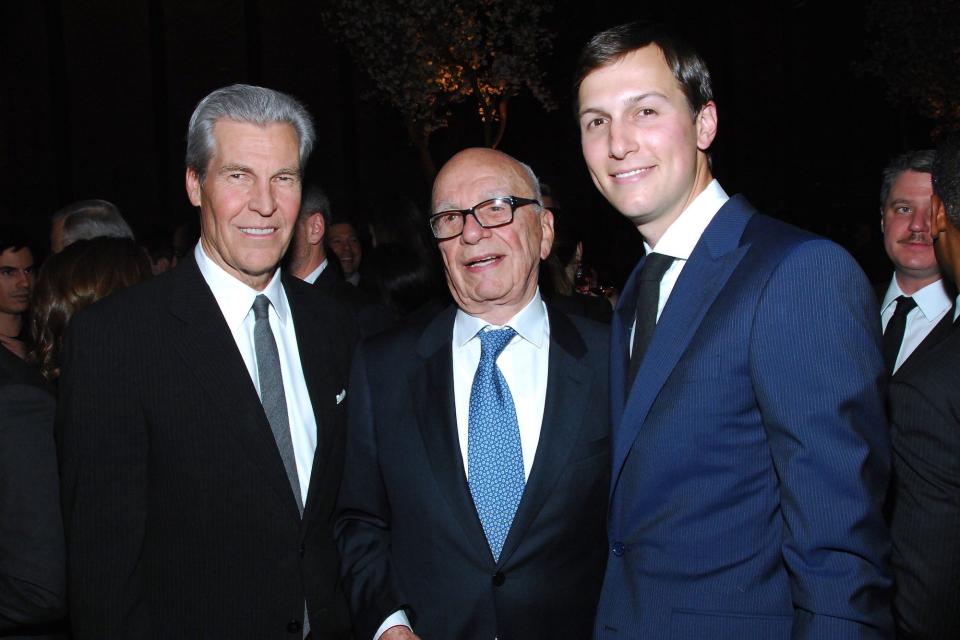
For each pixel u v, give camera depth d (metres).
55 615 1.60
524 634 1.58
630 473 1.41
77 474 1.49
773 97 12.34
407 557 1.66
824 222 12.19
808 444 1.20
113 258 1.97
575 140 10.66
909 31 9.87
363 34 7.96
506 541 1.59
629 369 1.51
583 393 1.68
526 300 1.73
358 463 1.75
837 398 1.19
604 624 1.44
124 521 1.52
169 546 1.54
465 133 10.55
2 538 1.56
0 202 8.83
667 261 1.48
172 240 5.02
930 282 2.41
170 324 1.58
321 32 9.99
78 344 1.52
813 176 12.46
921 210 2.35
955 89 9.90
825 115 12.45
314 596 1.61
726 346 1.29
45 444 1.59
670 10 11.66
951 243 1.56
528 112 10.64
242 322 1.67
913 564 1.39
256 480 1.56
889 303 2.55
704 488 1.32
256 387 1.64
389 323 2.88
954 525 1.36
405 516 1.67
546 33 10.08
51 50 8.95
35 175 8.94
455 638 1.59
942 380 1.39
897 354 2.46
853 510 1.17
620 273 7.49
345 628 1.69
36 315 1.95
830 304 1.22
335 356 1.82
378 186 10.35
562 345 1.72
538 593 1.60
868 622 1.16
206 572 1.54
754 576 1.31
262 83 9.82
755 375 1.26
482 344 1.70
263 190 1.58
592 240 6.29
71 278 1.93
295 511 1.59
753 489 1.31
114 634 1.50
